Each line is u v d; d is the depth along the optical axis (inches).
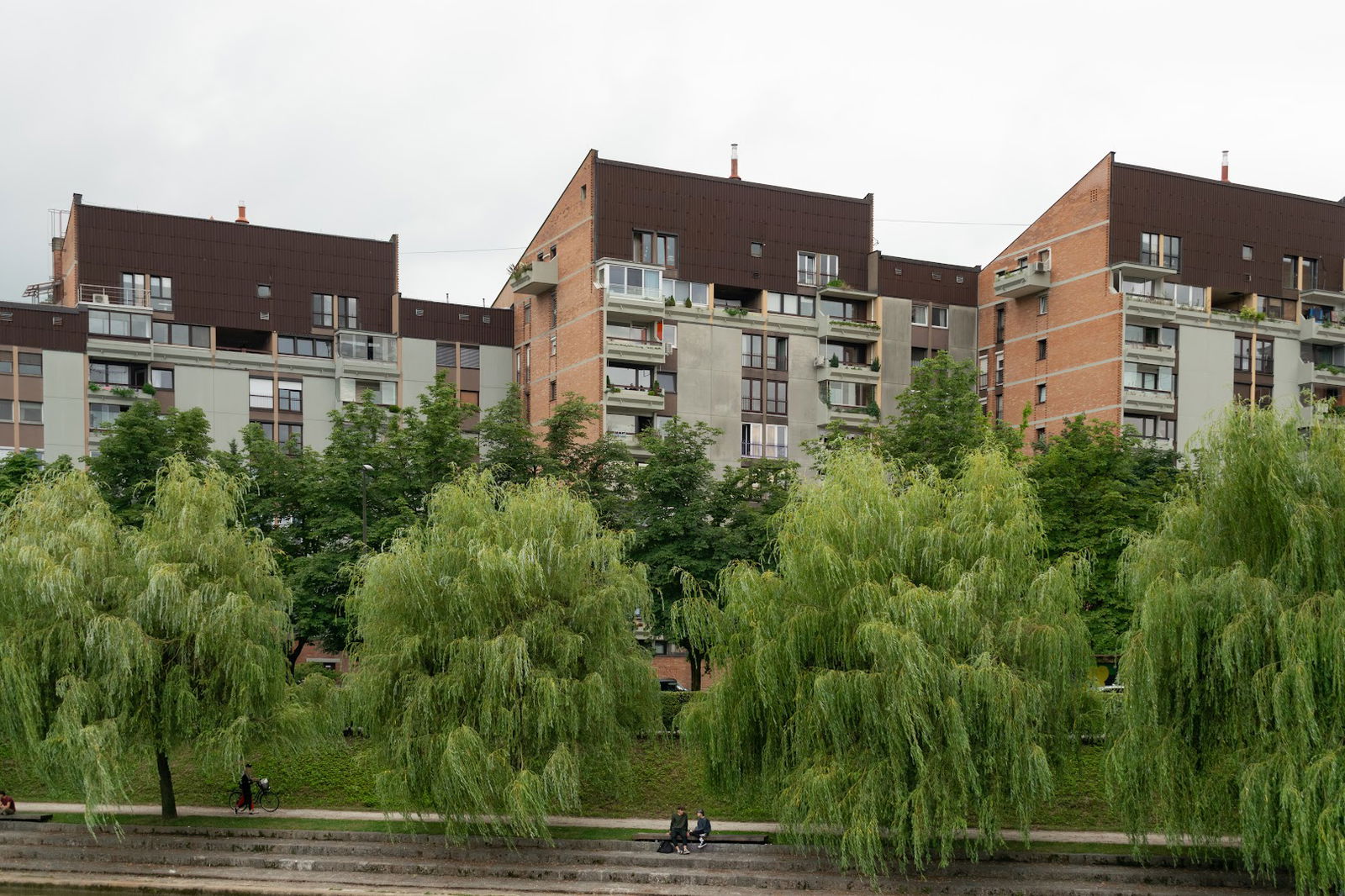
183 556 1670.8
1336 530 1318.9
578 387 3144.7
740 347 3225.9
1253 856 1339.8
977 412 2439.7
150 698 1600.6
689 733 1581.0
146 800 1843.0
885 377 3363.7
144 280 3206.2
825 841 1464.1
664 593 2202.3
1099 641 2097.7
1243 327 3319.4
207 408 3243.1
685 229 3184.1
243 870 1595.7
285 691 1695.4
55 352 3048.7
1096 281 3184.1
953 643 1425.9
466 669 1550.2
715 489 2359.7
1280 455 1358.3
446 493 1675.7
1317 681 1283.2
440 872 1558.8
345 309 3442.4
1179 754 1365.7
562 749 1512.1
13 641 1549.0
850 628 1453.0
